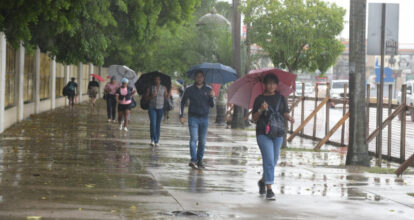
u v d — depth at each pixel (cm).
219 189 1152
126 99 2545
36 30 2136
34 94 3375
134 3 2575
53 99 4066
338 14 3116
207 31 4303
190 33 4434
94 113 3722
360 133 1656
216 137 2491
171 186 1159
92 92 3997
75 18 2012
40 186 1083
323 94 6341
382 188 1224
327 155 1956
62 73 4650
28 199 957
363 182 1307
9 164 1359
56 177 1198
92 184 1133
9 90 2569
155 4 2709
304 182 1280
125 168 1386
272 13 3088
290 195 1112
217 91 3772
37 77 3388
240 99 1166
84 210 896
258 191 1148
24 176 1191
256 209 969
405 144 2028
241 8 3145
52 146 1792
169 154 1725
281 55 3186
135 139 2147
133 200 994
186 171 1389
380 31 1606
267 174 1073
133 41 2725
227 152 1878
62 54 2470
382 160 1952
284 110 1109
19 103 2752
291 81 1130
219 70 1576
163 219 865
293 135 2548
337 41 3164
